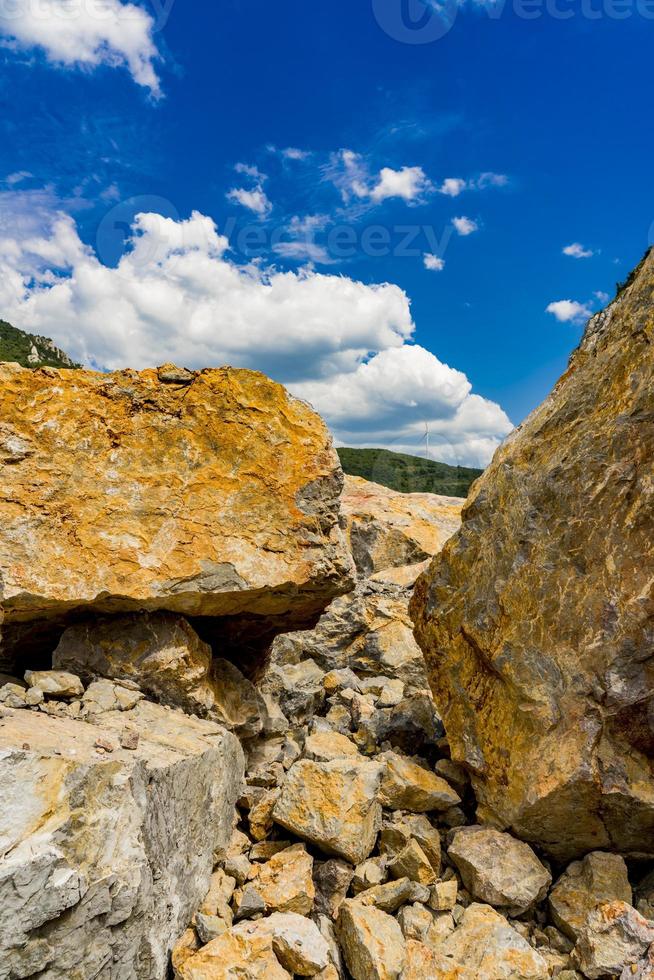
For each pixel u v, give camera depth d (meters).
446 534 14.94
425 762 6.11
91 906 3.22
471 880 4.69
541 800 4.50
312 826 4.76
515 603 5.13
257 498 5.67
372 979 3.87
